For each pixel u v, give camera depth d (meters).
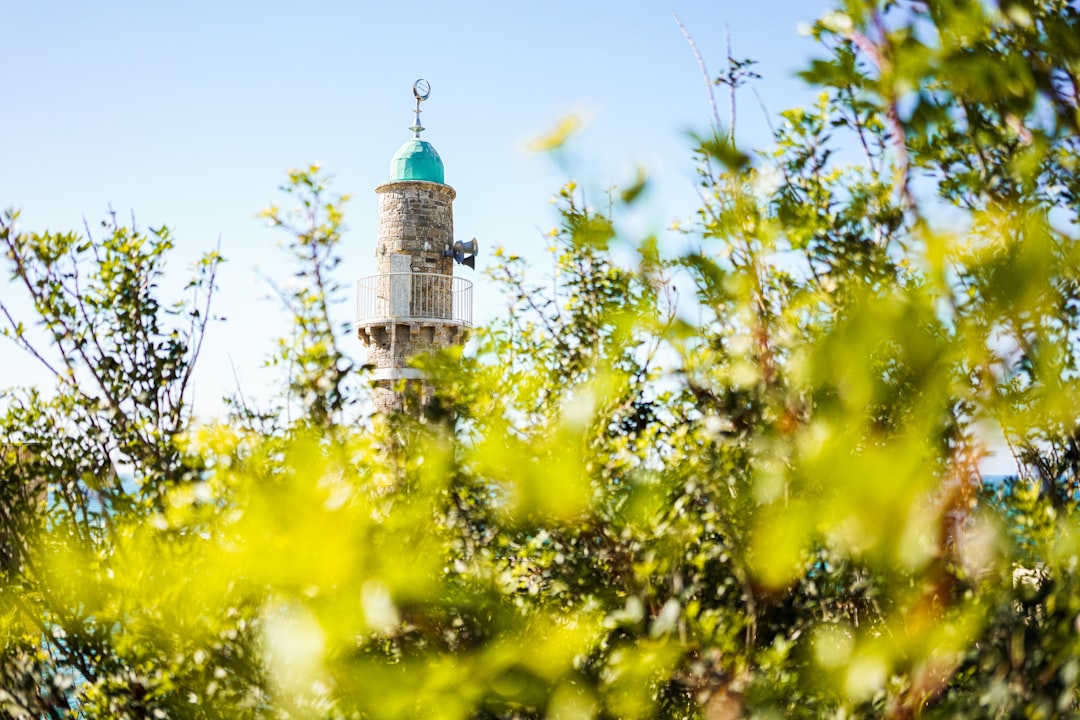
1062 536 1.60
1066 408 1.14
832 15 1.26
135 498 4.09
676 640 1.91
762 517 1.07
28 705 4.91
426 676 1.08
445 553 1.53
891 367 0.98
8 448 5.33
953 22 1.21
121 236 5.98
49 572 2.03
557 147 0.84
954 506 1.16
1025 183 1.21
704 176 1.40
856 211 1.80
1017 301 1.01
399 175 34.75
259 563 0.94
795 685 1.61
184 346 5.95
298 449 0.98
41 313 5.71
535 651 1.22
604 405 1.12
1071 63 1.22
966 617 1.21
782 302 1.70
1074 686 1.51
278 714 1.18
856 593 1.71
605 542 2.01
